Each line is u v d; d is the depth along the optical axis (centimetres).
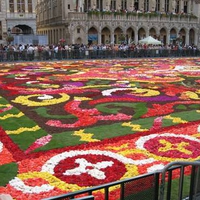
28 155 802
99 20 5750
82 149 841
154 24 6303
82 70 2575
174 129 1015
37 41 4659
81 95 1534
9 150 835
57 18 6412
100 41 5834
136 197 459
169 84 1889
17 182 662
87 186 654
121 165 748
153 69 2672
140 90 1667
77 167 734
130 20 6031
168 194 484
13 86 1791
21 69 2666
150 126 1048
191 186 487
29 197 609
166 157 795
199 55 4584
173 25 6538
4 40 4988
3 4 4959
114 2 6331
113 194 616
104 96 1516
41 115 1174
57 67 2827
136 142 894
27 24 5162
